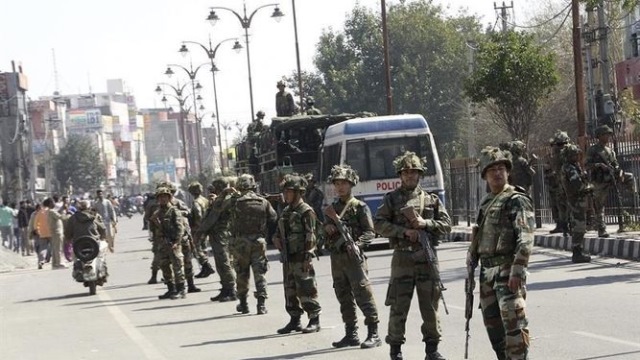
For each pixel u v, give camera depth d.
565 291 20.19
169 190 25.70
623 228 29.66
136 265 41.66
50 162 172.12
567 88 79.38
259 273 20.78
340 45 106.62
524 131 42.12
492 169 11.37
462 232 38.53
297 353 15.51
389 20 104.44
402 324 13.59
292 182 17.44
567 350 13.95
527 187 29.42
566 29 81.94
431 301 13.45
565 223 30.28
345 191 15.63
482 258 11.44
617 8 65.69
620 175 27.95
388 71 51.69
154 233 25.97
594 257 26.91
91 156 179.00
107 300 26.98
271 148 43.59
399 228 13.48
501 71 41.47
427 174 36.69
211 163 139.75
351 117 42.69
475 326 16.84
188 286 27.20
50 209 46.09
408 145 36.72
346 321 15.87
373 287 23.92
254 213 20.70
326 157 38.53
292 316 17.81
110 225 51.06
